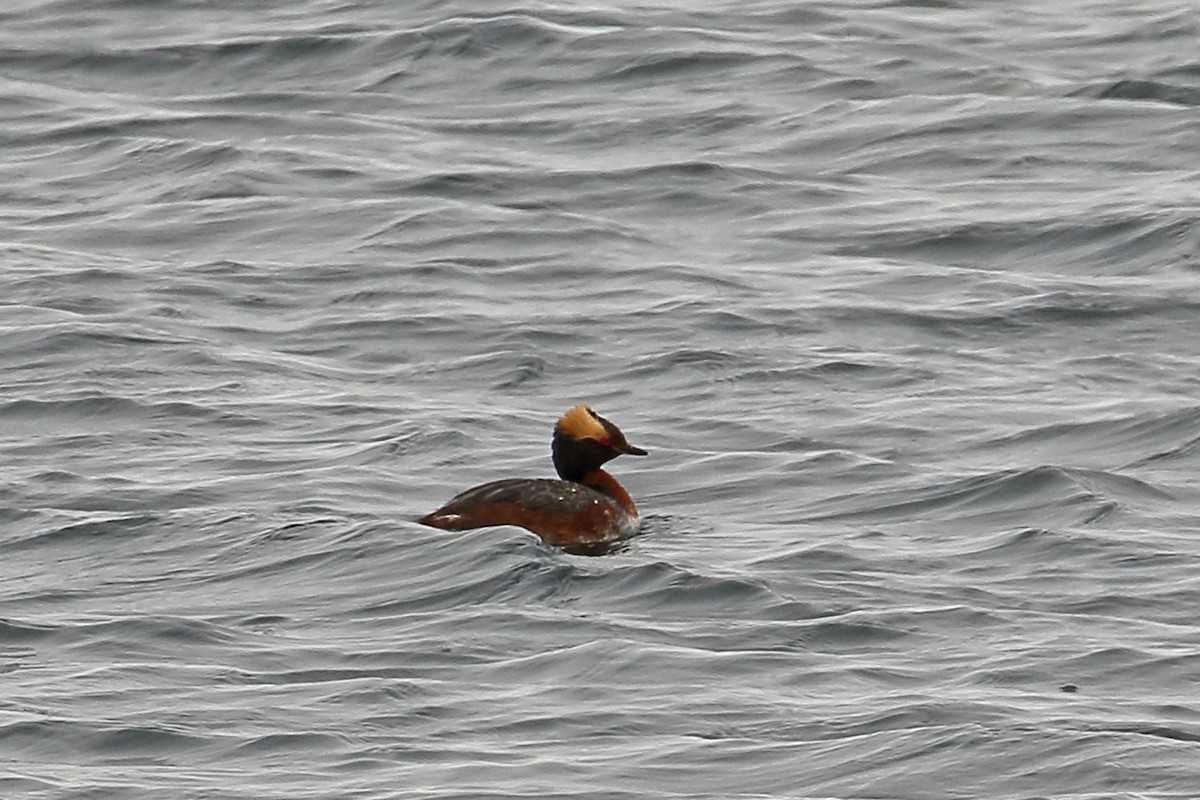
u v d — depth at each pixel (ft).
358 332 70.23
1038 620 44.55
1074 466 57.21
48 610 46.11
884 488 54.65
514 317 71.36
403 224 81.97
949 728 38.04
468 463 57.31
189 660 42.73
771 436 60.03
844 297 73.26
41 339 68.80
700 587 46.21
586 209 83.92
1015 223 80.69
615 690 40.52
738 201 84.58
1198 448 58.39
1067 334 69.72
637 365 66.49
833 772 36.68
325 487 55.16
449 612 45.16
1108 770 36.37
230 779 36.63
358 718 39.32
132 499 54.24
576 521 50.21
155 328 70.28
